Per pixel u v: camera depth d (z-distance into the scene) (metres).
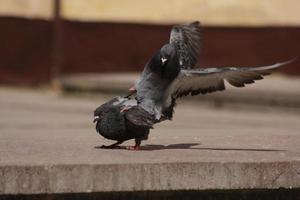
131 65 34.56
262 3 35.06
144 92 7.61
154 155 7.64
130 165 7.10
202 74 7.44
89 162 7.12
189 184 7.20
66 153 7.79
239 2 35.19
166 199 7.29
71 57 33.56
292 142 9.01
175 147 8.43
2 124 17.77
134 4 34.94
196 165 7.21
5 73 32.78
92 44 34.00
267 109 25.02
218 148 8.35
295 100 24.73
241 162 7.30
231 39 34.47
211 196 7.38
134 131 7.74
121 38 34.44
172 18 34.91
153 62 7.60
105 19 34.22
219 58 34.50
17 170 6.96
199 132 11.08
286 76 33.94
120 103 7.75
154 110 7.59
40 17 32.88
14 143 8.77
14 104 24.30
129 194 7.22
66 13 33.81
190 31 7.97
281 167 7.39
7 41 32.88
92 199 7.16
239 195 7.44
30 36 32.91
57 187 7.02
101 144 8.69
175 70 7.54
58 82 30.53
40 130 14.89
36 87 32.56
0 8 32.91
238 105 25.44
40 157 7.48
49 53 32.78
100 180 7.07
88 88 29.00
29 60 32.75
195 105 26.16
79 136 10.09
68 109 23.02
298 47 34.22
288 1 35.12
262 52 34.47
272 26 34.44
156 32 34.69
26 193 6.99
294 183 7.44
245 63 34.47
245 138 9.45
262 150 8.19
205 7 35.16
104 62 34.22
